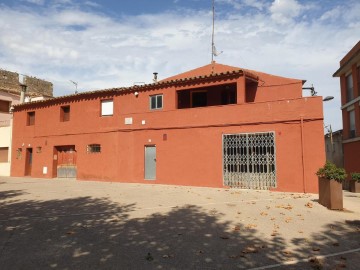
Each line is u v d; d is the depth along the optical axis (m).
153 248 6.02
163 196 12.62
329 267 5.09
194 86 17.08
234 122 15.38
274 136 14.36
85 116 20.73
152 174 17.80
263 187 14.47
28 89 34.78
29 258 5.44
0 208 10.12
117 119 19.30
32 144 23.50
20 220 8.38
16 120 24.92
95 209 9.91
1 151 26.09
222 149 15.57
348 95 26.72
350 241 6.50
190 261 5.33
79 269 4.96
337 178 9.88
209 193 13.46
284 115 14.24
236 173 15.16
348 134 26.22
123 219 8.49
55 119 22.33
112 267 5.05
